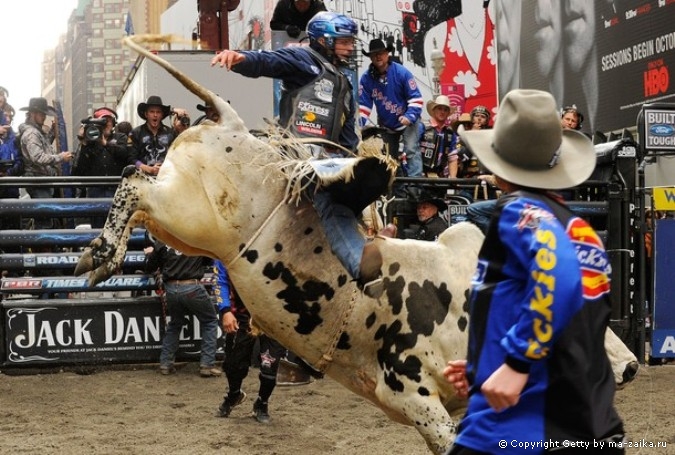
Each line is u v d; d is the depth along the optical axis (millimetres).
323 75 6512
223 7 16016
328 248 5742
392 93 12203
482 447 3705
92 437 8531
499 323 3768
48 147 13594
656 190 12125
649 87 15492
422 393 5734
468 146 3982
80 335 11562
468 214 7418
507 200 3838
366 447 8328
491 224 3848
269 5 20688
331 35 6582
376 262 5531
